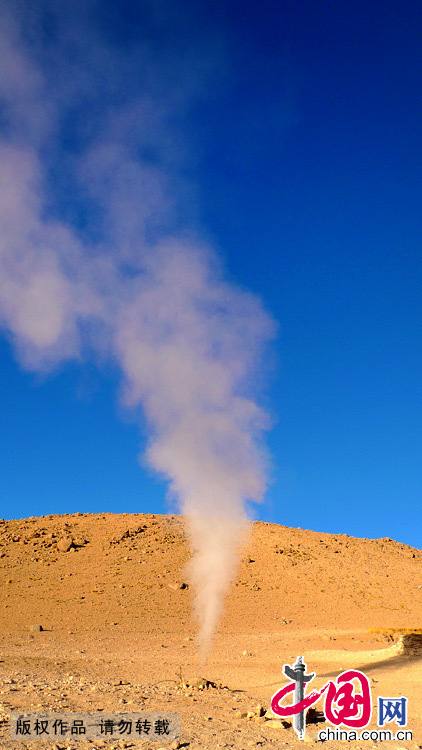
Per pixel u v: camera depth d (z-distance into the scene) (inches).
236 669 981.8
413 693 784.3
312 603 1828.2
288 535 2411.4
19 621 1544.0
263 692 780.0
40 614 1606.8
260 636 1418.6
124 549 2098.9
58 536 2212.1
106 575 1905.8
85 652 1168.8
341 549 2370.8
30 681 740.7
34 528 2294.5
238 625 1585.9
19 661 952.3
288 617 1692.9
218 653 1175.0
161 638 1392.7
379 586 2027.6
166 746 465.1
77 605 1686.8
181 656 1134.4
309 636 1408.7
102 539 2191.2
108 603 1706.4
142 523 2368.4
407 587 2060.8
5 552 2050.9
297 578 2011.6
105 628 1502.2
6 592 1758.1
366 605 1845.5
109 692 681.6
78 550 2100.1
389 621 1665.8
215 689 753.6
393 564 2314.2
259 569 2052.2
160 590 1815.9
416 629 1402.6
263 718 598.2
